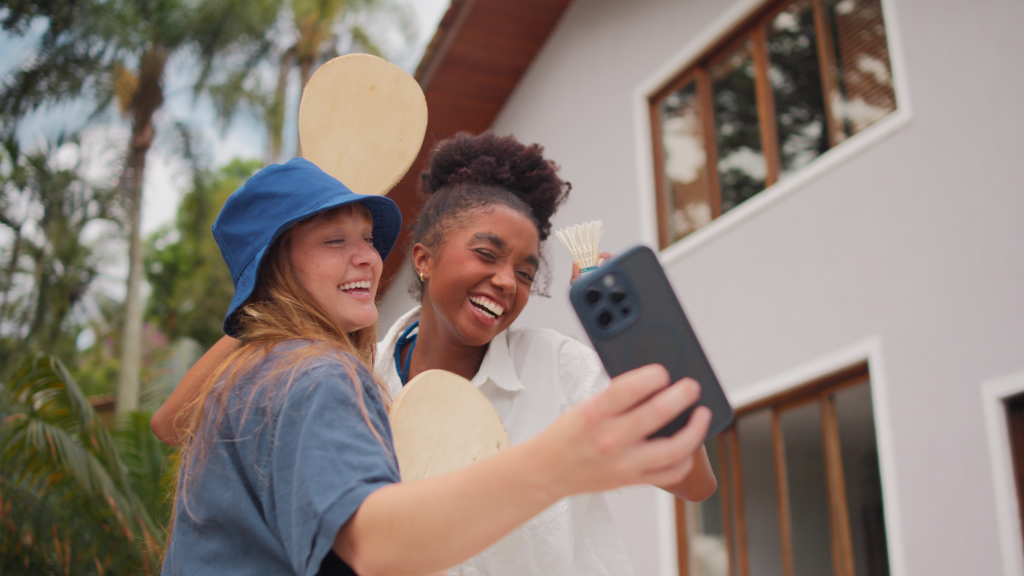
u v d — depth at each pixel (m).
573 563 1.84
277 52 20.73
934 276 5.08
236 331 1.31
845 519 5.36
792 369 5.79
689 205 7.03
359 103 1.89
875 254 5.43
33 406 6.78
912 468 4.93
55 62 17.34
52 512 6.48
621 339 0.84
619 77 7.87
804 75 6.27
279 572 1.04
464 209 2.05
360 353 1.49
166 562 1.17
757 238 6.22
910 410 5.02
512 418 2.04
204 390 1.18
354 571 1.02
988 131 4.96
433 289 2.06
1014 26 4.92
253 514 1.06
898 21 5.53
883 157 5.50
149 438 7.66
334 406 1.02
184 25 18.62
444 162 2.23
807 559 5.49
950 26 5.24
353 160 1.86
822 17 6.20
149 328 22.23
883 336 5.27
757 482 5.89
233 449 1.10
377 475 0.96
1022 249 4.70
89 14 17.50
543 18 8.57
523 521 0.84
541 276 2.31
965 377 4.81
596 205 7.79
